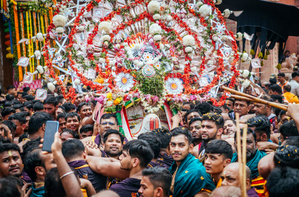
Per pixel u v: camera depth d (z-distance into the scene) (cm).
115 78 624
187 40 622
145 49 637
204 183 325
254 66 684
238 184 275
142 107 647
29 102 688
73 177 263
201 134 423
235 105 637
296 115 325
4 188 230
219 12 663
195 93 652
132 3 637
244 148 223
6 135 416
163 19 637
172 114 648
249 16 886
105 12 632
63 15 609
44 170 315
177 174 346
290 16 884
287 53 1509
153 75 619
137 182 309
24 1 1114
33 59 1116
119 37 631
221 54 669
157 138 382
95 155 403
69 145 340
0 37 1155
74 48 614
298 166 257
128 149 322
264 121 412
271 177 240
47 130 271
